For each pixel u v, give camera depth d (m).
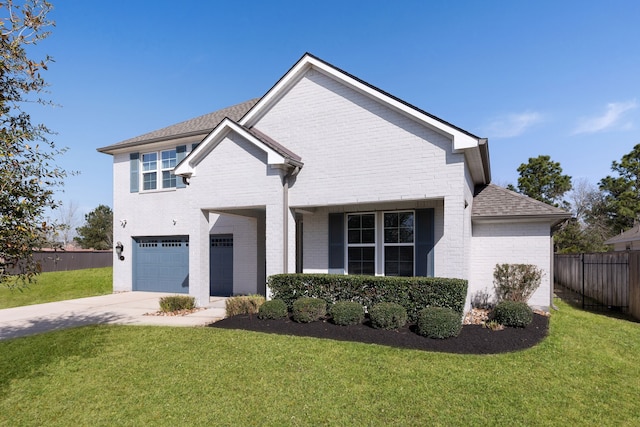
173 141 15.55
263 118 11.73
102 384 5.61
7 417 4.75
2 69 5.32
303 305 8.64
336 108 10.64
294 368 6.00
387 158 9.89
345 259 12.09
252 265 14.49
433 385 5.37
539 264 11.11
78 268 29.78
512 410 4.75
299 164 10.69
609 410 4.88
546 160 34.06
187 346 7.17
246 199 10.98
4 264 5.23
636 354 7.28
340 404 4.86
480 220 11.45
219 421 4.52
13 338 8.22
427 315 7.50
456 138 8.91
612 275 12.71
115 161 17.22
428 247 10.91
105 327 8.91
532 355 6.65
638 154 32.12
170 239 16.14
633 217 30.83
